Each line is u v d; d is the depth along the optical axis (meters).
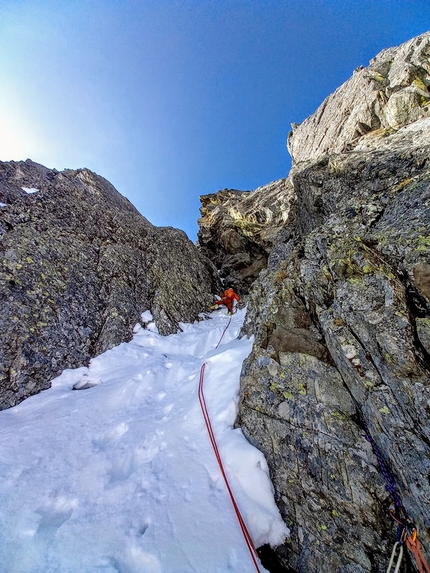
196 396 5.41
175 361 7.47
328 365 4.31
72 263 9.25
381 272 3.87
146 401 5.93
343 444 3.61
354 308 3.86
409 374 3.07
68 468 4.07
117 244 11.84
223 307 13.39
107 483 3.88
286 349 4.80
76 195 12.73
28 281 7.61
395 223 4.69
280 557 3.28
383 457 3.32
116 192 17.64
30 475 3.87
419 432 2.85
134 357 7.66
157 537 3.10
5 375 5.92
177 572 2.81
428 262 3.58
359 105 12.81
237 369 5.55
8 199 9.75
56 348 6.95
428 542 2.61
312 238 5.68
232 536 3.22
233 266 19.59
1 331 6.35
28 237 8.73
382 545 3.01
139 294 10.31
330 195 9.01
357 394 3.65
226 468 3.92
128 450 4.46
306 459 3.71
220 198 28.67
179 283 12.54
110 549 2.99
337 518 3.27
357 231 5.13
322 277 4.77
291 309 5.28
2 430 4.84
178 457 4.17
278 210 19.44
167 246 14.37
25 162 13.35
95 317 8.46
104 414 5.40
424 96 10.73
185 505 3.49
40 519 3.29
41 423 4.92
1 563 2.86
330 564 3.08
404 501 2.98
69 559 2.89
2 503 3.44
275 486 3.72
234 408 4.75
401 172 7.08
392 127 11.12
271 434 4.09
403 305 3.47
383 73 13.02
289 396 4.29
